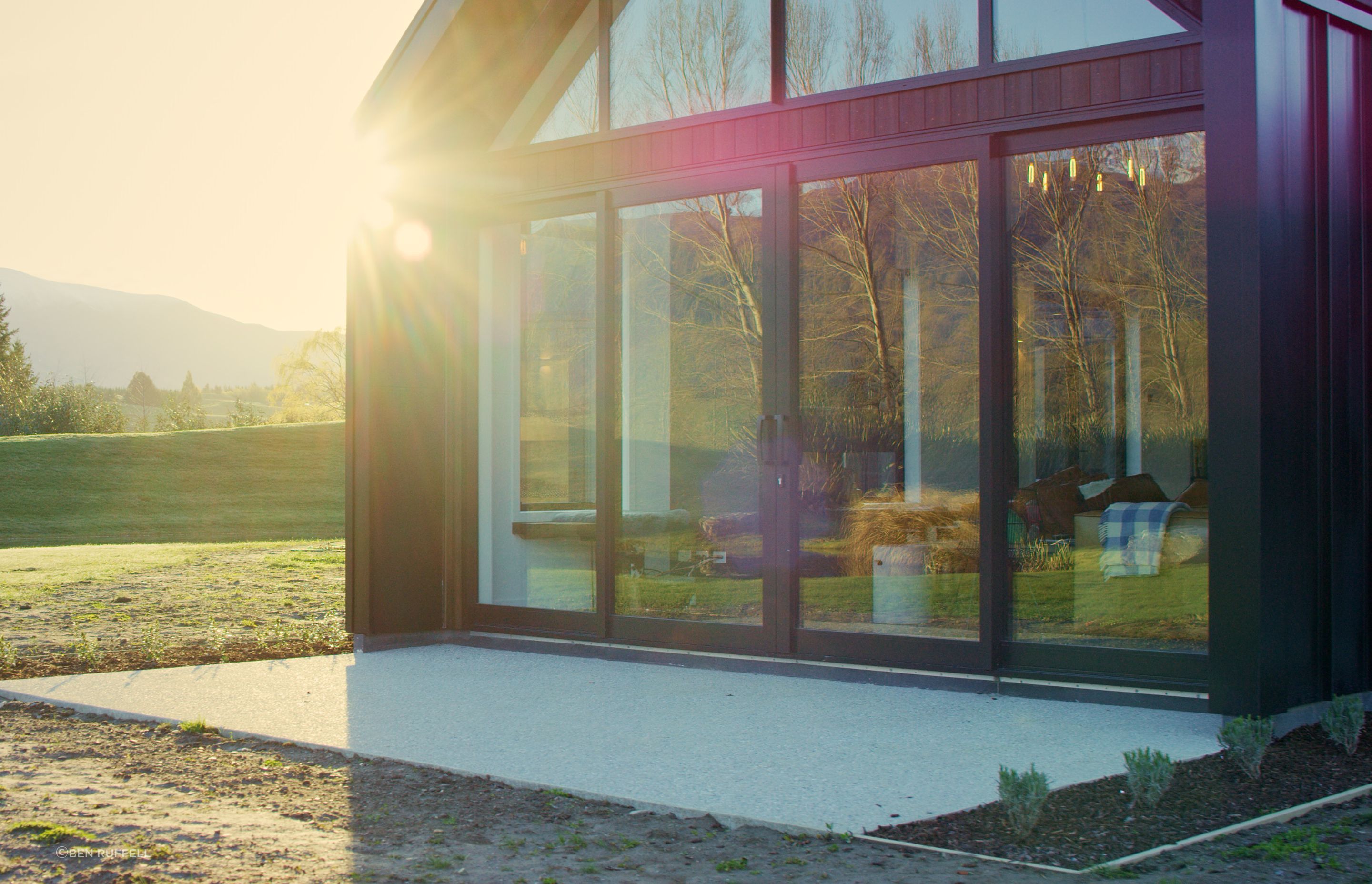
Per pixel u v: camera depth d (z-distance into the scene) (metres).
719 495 6.45
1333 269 5.01
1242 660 4.55
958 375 5.71
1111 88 5.27
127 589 11.02
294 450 31.45
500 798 3.92
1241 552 4.55
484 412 7.45
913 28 5.92
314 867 3.11
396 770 4.31
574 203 7.09
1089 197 5.45
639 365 6.77
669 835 3.47
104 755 4.59
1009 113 5.53
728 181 6.41
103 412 46.47
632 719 5.08
